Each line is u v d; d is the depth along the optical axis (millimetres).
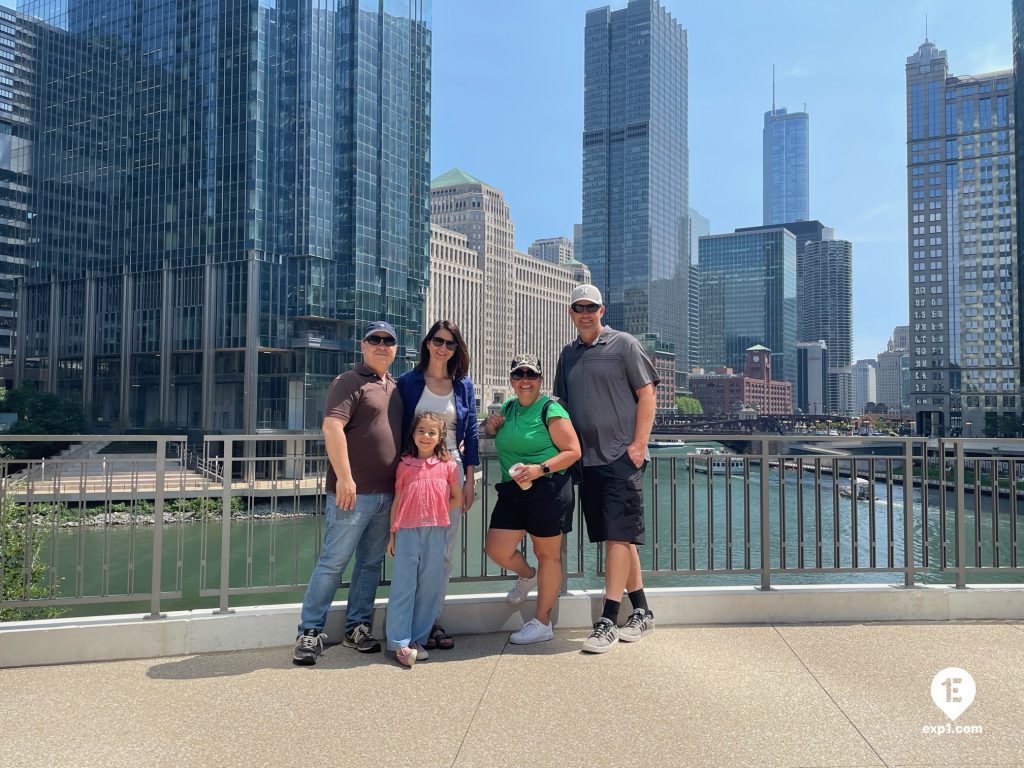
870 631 5059
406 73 80688
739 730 3396
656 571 5430
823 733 3357
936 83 156250
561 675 4176
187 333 71375
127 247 76375
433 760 3102
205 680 4133
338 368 72000
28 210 85188
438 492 4562
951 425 149625
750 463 5492
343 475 4512
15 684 4066
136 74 77000
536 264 190500
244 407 67375
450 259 155500
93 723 3512
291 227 70375
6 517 4828
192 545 28016
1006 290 146875
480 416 161000
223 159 70312
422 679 4129
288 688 3990
